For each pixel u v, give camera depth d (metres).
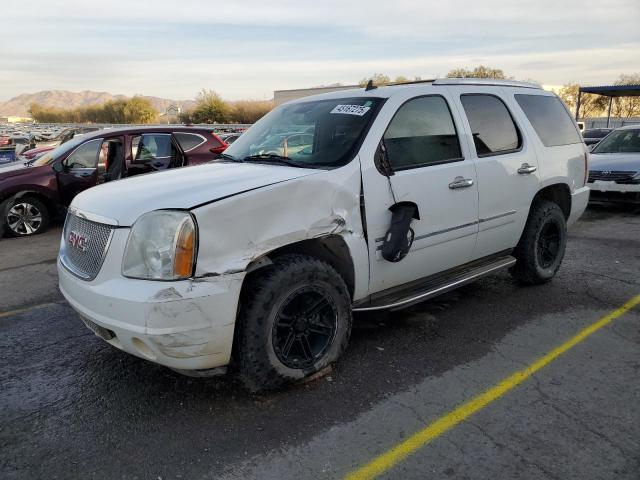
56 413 3.17
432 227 3.96
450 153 4.17
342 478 2.56
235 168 3.77
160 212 2.90
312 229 3.25
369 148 3.63
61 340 4.25
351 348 3.97
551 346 3.98
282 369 3.22
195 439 2.89
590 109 54.16
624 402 3.19
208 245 2.86
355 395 3.31
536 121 5.08
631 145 10.40
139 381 3.54
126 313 2.84
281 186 3.16
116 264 2.95
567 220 5.54
